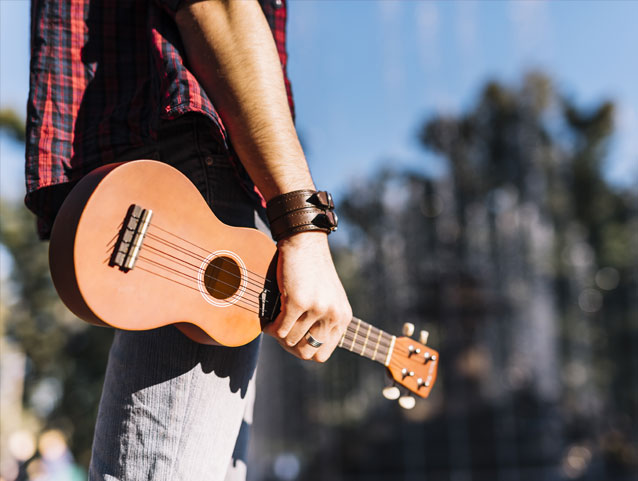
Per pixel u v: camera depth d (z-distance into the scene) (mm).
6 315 8695
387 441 8047
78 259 760
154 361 881
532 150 10430
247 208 995
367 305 8820
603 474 7590
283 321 872
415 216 9766
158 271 841
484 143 10516
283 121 890
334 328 888
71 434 8195
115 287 795
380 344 1142
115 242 797
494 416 7914
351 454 8086
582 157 10586
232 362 939
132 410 866
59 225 787
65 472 6156
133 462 847
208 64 895
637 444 8250
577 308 9742
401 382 1174
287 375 8672
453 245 9477
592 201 10422
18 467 6141
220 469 919
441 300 8312
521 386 8461
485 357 8219
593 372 9336
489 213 10016
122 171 808
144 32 1016
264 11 1120
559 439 7879
